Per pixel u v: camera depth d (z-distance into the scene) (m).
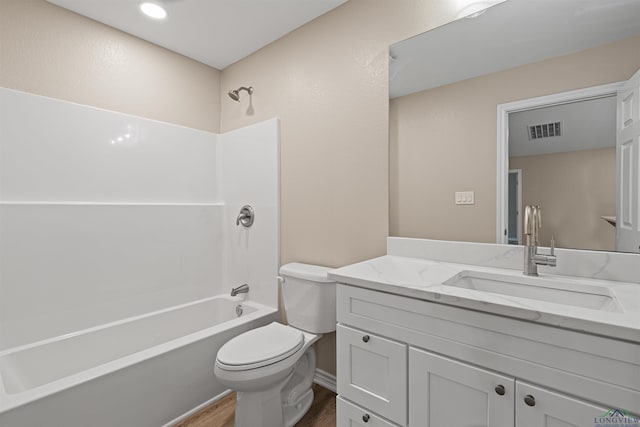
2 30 1.65
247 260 2.40
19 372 1.56
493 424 0.84
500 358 0.83
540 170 1.22
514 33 1.28
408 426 1.01
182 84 2.43
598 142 1.11
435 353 0.95
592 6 1.12
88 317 1.88
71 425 1.27
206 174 2.55
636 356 0.66
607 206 1.09
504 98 1.30
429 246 1.48
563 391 0.74
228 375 1.35
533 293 1.10
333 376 1.87
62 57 1.85
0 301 1.60
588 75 1.12
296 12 1.91
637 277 1.03
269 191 2.23
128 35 2.13
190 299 2.39
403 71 1.58
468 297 0.87
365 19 1.72
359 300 1.14
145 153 2.19
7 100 1.64
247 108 2.43
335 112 1.85
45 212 1.73
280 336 1.59
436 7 1.48
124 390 1.42
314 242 1.97
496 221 1.32
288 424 1.54
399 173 1.60
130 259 2.07
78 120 1.89
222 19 1.98
